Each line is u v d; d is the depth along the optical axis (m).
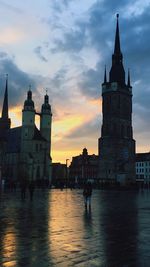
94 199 46.25
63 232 15.52
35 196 51.44
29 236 14.30
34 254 10.84
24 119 141.88
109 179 122.81
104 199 46.31
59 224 18.34
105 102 147.12
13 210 26.66
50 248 11.81
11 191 74.50
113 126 142.50
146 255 10.87
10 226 17.39
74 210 27.55
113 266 9.44
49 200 40.88
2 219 20.52
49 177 142.75
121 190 93.62
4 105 178.00
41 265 9.45
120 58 150.38
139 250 11.64
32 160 137.38
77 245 12.42
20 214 23.55
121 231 16.02
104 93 147.88
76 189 89.81
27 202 36.75
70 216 22.69
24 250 11.44
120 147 140.75
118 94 144.62
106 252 11.27
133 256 10.70
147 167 180.75
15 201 38.38
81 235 14.72
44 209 27.91
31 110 142.25
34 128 143.38
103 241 13.30
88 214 24.27
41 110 151.50
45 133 148.38
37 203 35.25
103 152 142.62
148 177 179.62
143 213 25.31
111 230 16.31
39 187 101.44
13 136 152.75
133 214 24.52
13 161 144.12
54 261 9.93
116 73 147.75
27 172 137.00
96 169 189.88
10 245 12.29
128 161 142.00
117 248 11.96
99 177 142.38
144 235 14.84
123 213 25.28
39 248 11.79
